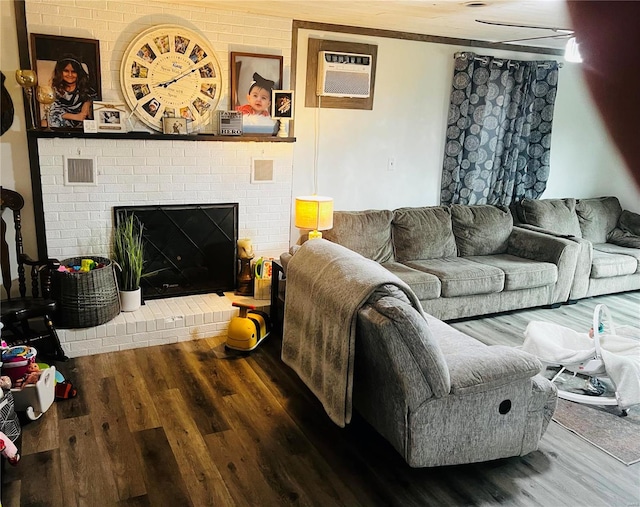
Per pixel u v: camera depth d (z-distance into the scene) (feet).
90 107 11.75
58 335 11.08
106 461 7.94
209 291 13.82
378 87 14.89
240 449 8.37
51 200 11.69
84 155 11.75
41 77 11.23
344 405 7.91
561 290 15.26
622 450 8.67
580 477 7.98
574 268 15.29
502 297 14.35
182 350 11.85
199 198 13.16
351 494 7.47
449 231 15.55
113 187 12.21
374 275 7.74
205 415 9.27
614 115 1.39
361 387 8.50
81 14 11.30
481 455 7.89
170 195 12.83
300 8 11.87
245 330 11.67
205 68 12.66
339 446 8.57
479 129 16.21
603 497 7.54
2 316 9.93
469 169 16.51
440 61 15.52
